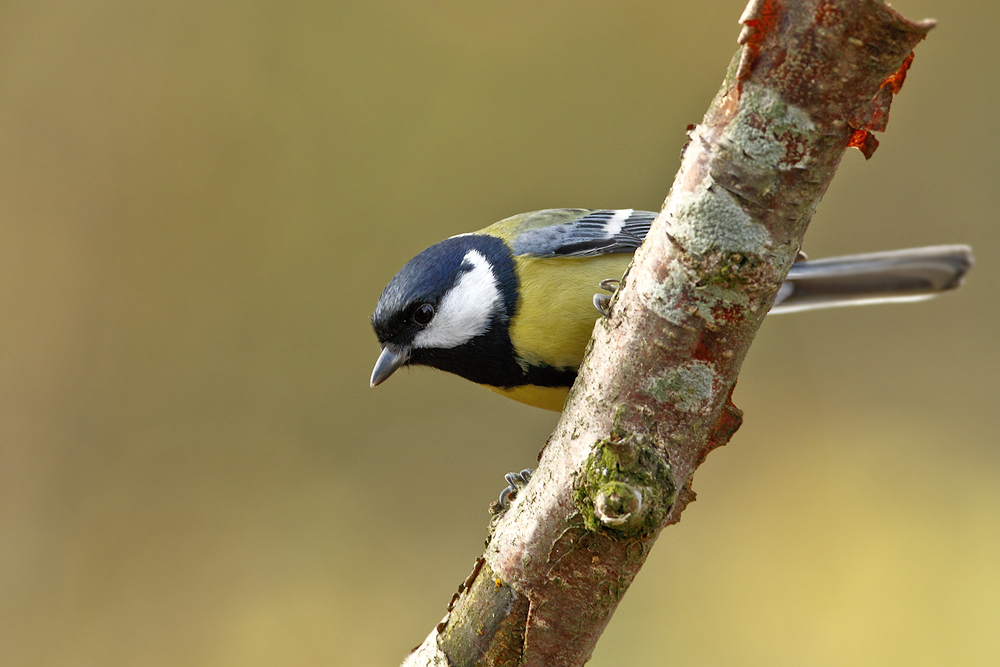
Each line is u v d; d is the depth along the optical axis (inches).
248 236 498.0
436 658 161.5
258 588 435.5
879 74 116.3
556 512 145.6
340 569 443.5
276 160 503.8
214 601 432.5
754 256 128.3
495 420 490.9
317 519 459.5
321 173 507.5
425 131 515.8
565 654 154.3
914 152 527.2
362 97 517.7
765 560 430.9
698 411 138.3
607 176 521.3
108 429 465.1
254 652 417.4
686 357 136.1
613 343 140.5
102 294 478.0
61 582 429.4
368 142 515.2
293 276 495.5
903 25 110.7
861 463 462.3
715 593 419.8
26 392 459.8
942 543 421.4
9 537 436.5
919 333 500.7
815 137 121.6
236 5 509.0
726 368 136.7
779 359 505.4
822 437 477.1
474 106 523.8
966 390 481.4
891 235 522.3
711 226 128.8
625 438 138.6
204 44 505.7
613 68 526.9
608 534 140.5
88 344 471.8
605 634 406.3
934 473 448.5
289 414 482.3
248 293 492.1
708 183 128.3
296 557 448.1
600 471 138.2
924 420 474.0
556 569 148.3
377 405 490.0
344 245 503.8
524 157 521.0
